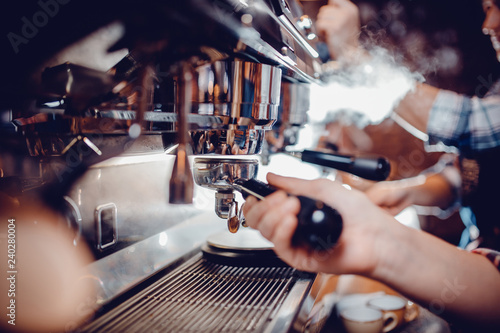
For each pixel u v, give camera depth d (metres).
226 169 0.73
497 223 1.35
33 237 0.56
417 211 2.83
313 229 0.46
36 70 0.61
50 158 0.63
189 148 0.72
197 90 0.64
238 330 0.57
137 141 0.89
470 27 2.88
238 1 0.51
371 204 0.57
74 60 0.66
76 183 0.69
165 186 1.03
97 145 0.67
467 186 1.45
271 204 0.51
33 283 0.56
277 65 0.80
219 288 0.75
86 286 0.67
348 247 0.53
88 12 0.63
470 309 0.59
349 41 1.34
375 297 0.99
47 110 0.62
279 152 1.34
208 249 0.94
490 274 0.60
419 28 3.01
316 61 1.12
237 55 0.69
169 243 1.01
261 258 0.88
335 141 2.67
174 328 0.57
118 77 0.54
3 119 0.62
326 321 0.92
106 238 0.78
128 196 0.87
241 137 0.73
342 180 2.04
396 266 0.56
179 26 0.50
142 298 0.69
